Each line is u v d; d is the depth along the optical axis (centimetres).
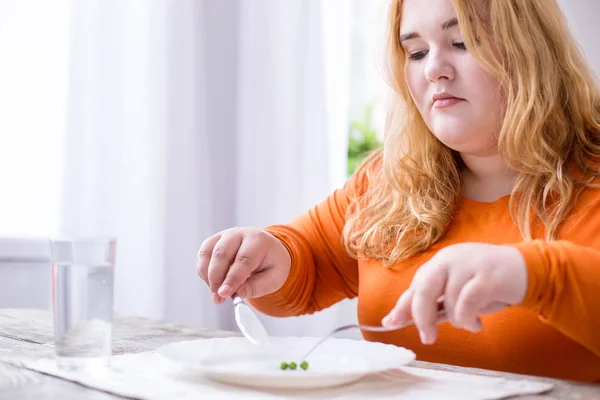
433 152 119
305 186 262
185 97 244
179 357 77
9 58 214
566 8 222
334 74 269
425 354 111
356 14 300
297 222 137
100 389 69
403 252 114
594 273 73
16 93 215
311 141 262
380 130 302
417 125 120
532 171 107
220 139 257
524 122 103
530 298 71
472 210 114
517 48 104
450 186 117
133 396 66
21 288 215
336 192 139
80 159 223
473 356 106
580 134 109
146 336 105
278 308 125
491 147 110
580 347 98
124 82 233
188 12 245
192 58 245
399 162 121
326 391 69
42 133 219
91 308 76
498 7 103
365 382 74
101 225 228
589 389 73
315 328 260
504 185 113
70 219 221
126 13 233
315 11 263
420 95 110
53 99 221
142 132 236
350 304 263
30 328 111
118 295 233
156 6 239
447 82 105
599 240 100
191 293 243
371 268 121
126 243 234
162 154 239
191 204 244
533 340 100
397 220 118
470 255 70
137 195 235
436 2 104
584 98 110
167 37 240
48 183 220
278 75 261
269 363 81
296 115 261
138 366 79
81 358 76
